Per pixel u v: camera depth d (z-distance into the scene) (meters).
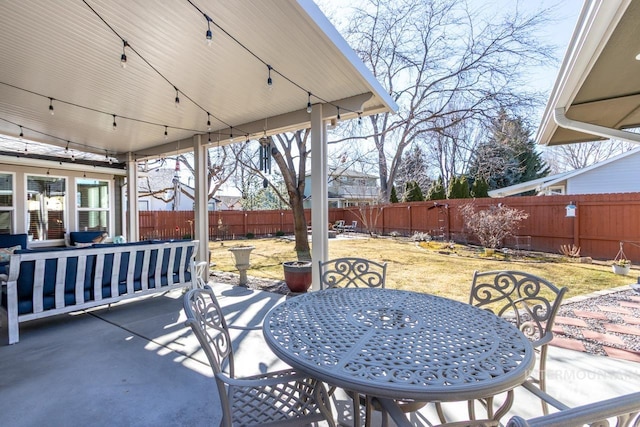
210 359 1.29
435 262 7.20
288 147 7.96
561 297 1.74
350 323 1.57
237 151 10.42
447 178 15.49
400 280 5.44
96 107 4.27
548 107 3.79
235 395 1.52
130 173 7.20
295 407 1.44
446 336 1.41
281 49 2.79
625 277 5.40
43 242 7.02
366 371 1.11
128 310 3.99
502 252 8.39
